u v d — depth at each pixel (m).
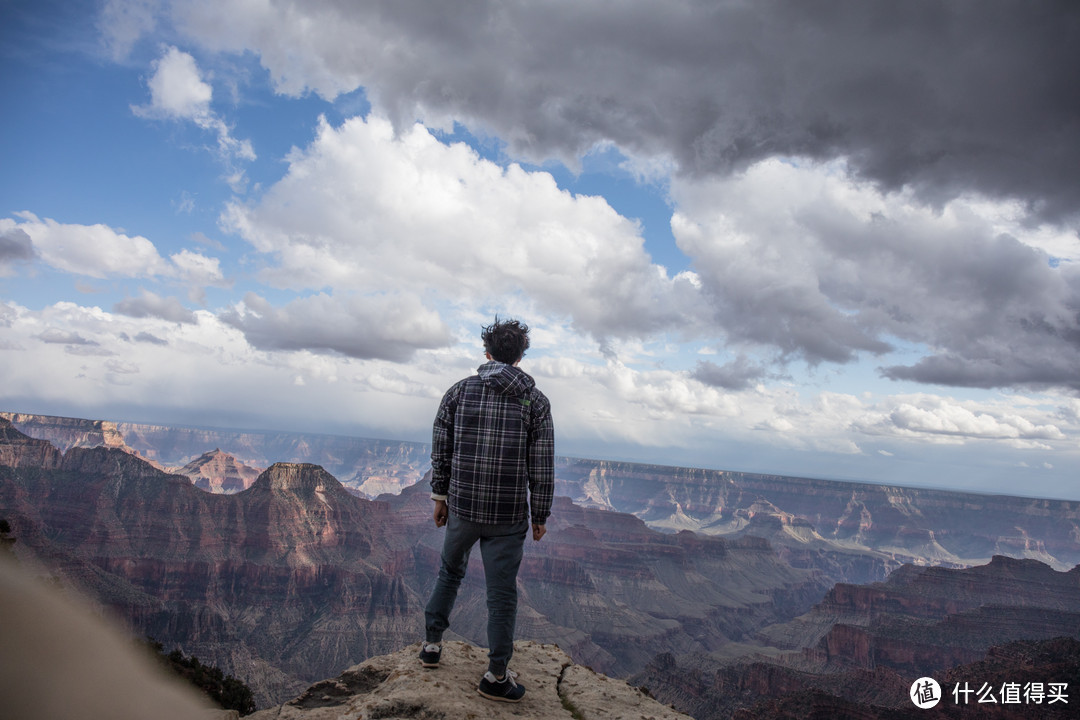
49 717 6.48
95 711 7.07
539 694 7.11
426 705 5.91
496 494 6.38
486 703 6.34
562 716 6.51
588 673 8.31
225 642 108.88
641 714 6.87
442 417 6.86
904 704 75.38
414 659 7.37
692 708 93.31
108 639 8.68
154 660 9.57
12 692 6.40
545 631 156.12
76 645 7.80
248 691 19.97
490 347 7.04
